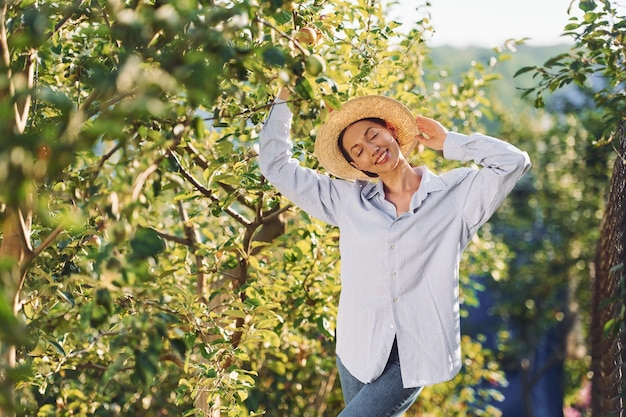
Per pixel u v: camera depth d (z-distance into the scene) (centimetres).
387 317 269
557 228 1205
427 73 583
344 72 351
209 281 448
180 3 182
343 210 282
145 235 184
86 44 334
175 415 507
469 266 686
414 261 268
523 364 1238
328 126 285
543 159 1224
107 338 392
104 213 187
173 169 275
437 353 267
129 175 188
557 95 1211
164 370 493
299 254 388
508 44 489
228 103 299
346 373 280
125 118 174
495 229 1245
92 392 485
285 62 201
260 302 322
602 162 1105
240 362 502
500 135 1241
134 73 166
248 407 532
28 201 200
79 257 273
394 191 280
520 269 1224
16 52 227
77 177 253
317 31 296
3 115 151
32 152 154
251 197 347
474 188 271
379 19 388
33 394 449
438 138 287
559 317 1237
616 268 245
